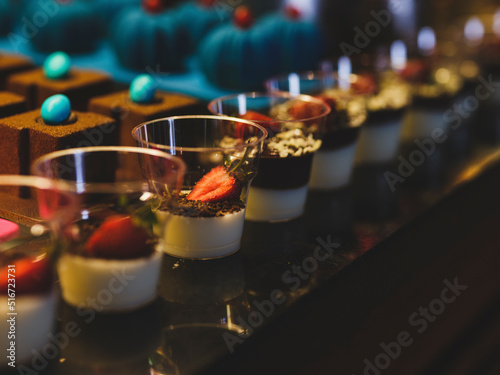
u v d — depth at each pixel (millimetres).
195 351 373
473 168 626
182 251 442
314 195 549
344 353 467
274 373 407
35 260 359
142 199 389
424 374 558
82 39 792
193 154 426
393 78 661
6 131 476
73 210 359
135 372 358
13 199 478
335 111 531
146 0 736
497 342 651
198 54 712
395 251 504
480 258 646
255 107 513
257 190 487
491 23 869
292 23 734
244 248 462
